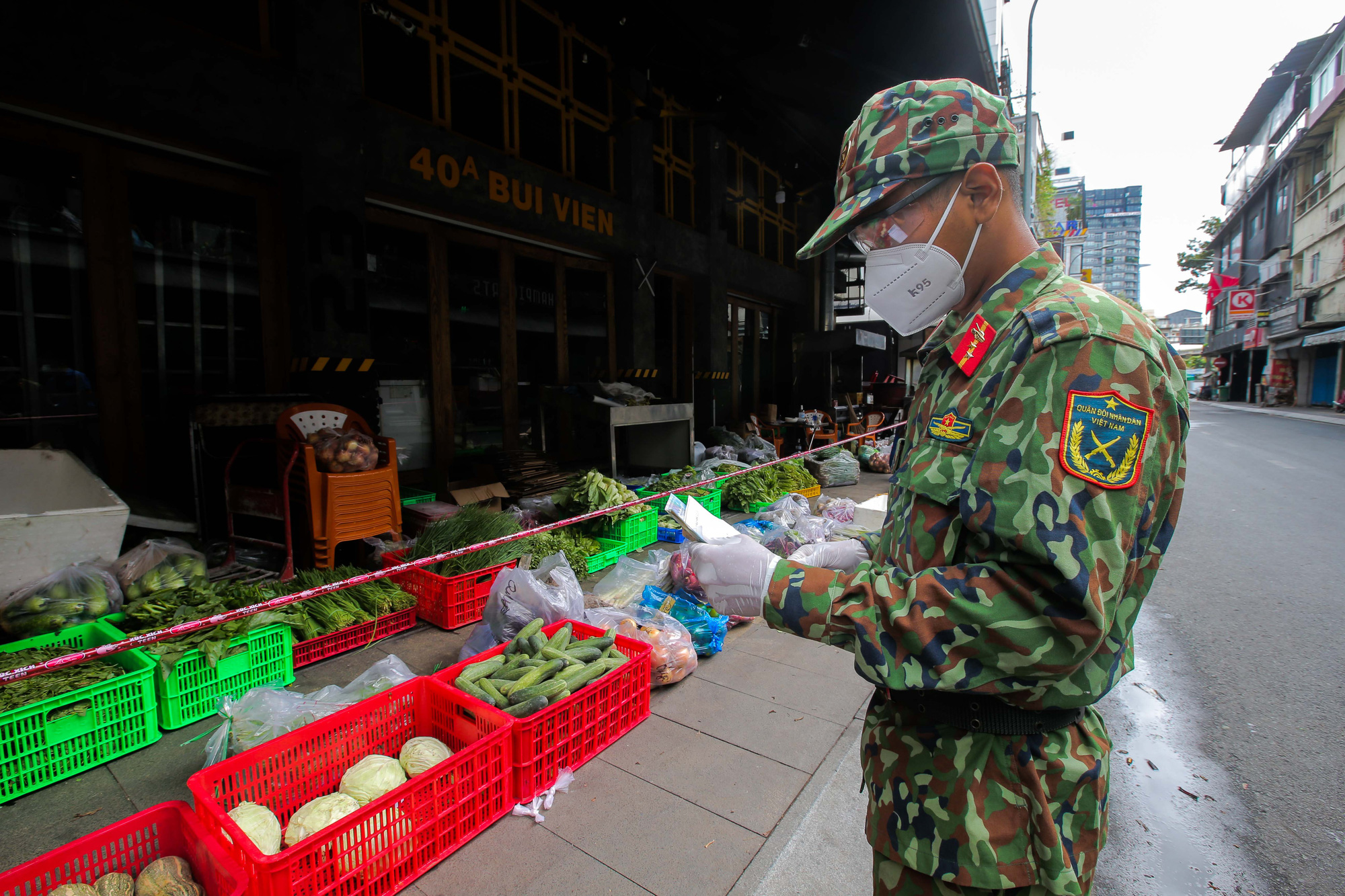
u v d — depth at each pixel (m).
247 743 1.97
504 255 6.66
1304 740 2.85
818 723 2.71
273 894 1.54
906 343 15.30
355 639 3.29
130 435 4.16
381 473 4.01
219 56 4.01
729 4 6.21
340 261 4.68
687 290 9.39
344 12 4.60
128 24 3.66
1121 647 0.91
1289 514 7.27
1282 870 2.11
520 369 6.90
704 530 1.25
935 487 0.90
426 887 1.82
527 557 3.73
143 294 4.17
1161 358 0.84
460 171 5.62
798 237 11.98
